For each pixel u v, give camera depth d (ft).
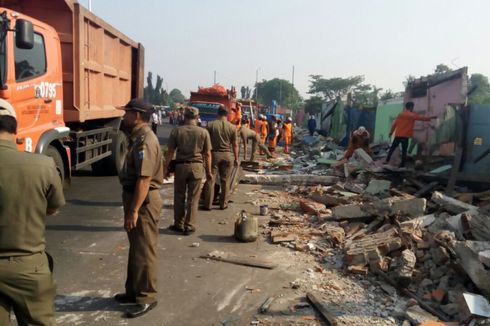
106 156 35.65
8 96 19.36
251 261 18.30
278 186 36.76
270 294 15.35
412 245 18.22
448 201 23.71
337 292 15.60
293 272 17.40
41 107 22.35
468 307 13.28
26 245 8.81
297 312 14.07
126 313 13.58
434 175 31.60
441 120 39.17
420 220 21.08
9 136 9.06
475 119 34.22
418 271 16.56
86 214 25.17
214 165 26.76
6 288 8.72
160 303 14.43
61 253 18.70
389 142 53.98
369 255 17.57
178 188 22.04
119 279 16.21
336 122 85.10
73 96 26.68
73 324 12.90
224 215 26.11
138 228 13.46
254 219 21.33
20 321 9.20
